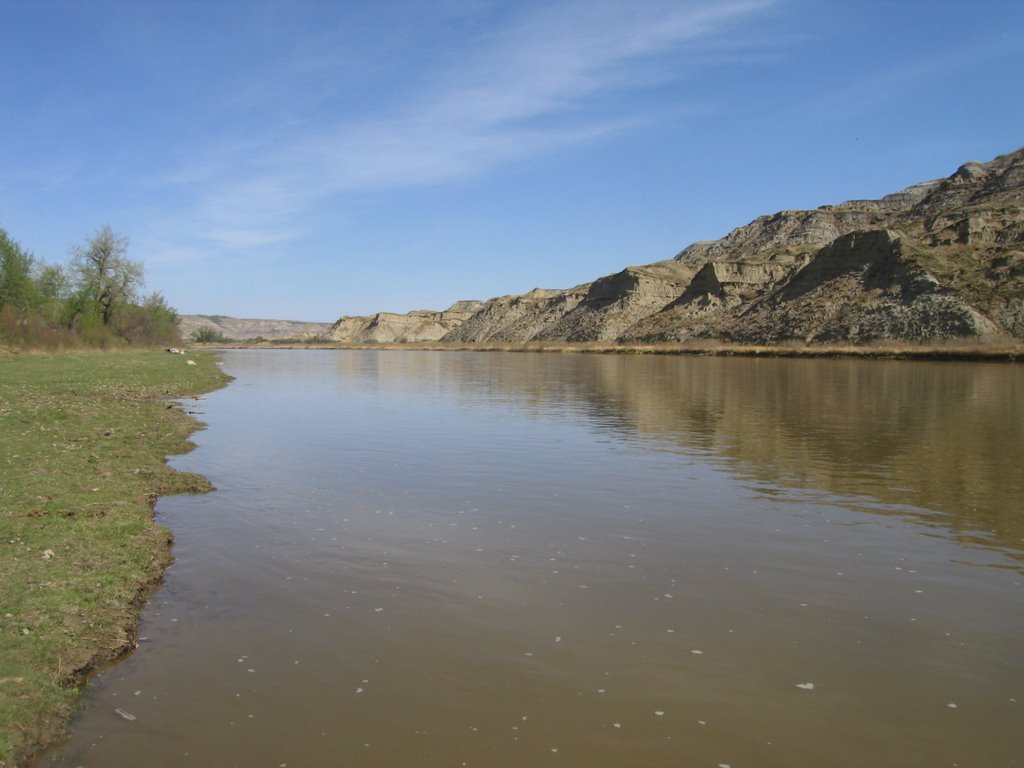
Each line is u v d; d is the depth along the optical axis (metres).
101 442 17.16
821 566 9.44
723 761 5.29
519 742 5.52
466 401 31.83
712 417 25.03
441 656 6.89
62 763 5.29
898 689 6.35
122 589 8.30
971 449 18.14
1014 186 110.88
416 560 9.61
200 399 32.41
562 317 162.00
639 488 13.86
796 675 6.57
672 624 7.62
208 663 6.79
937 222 94.88
